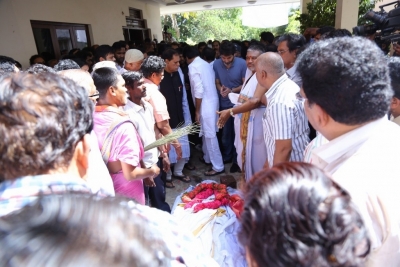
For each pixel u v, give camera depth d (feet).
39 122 2.00
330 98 2.48
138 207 2.25
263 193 1.60
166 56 9.72
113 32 24.94
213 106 10.37
